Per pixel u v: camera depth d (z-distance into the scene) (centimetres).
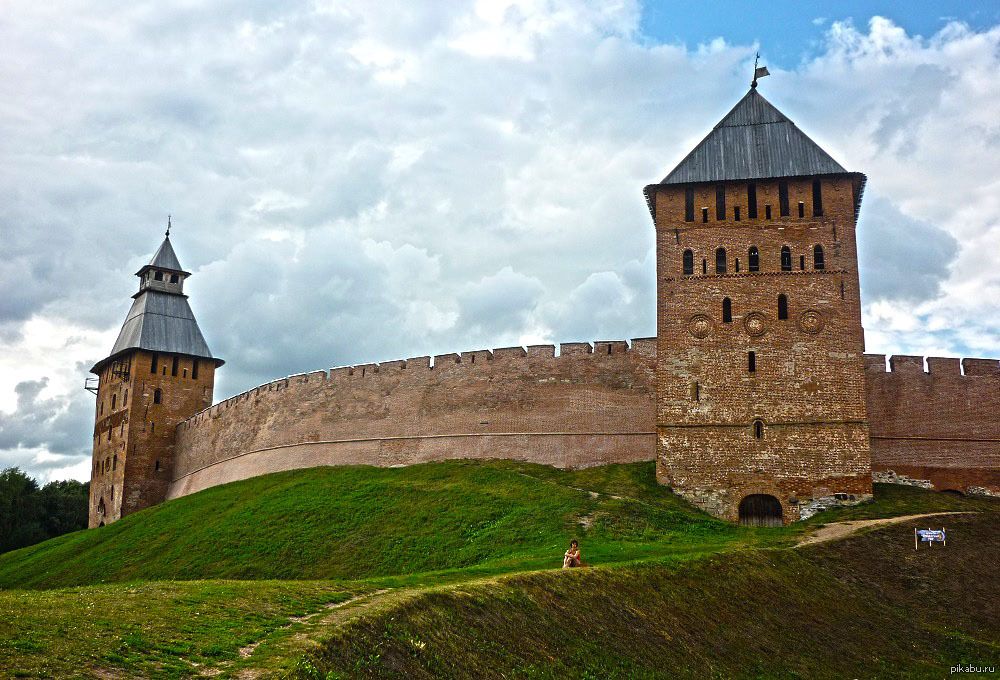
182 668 2102
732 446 5466
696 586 3703
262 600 2773
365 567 4806
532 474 6116
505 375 6606
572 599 3212
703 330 5669
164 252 9850
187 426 9069
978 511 5103
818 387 5444
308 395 7588
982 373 5862
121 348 9575
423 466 6575
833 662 3491
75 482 12719
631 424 6156
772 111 6069
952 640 3850
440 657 2545
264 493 6569
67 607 2431
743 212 5788
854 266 5588
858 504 5259
